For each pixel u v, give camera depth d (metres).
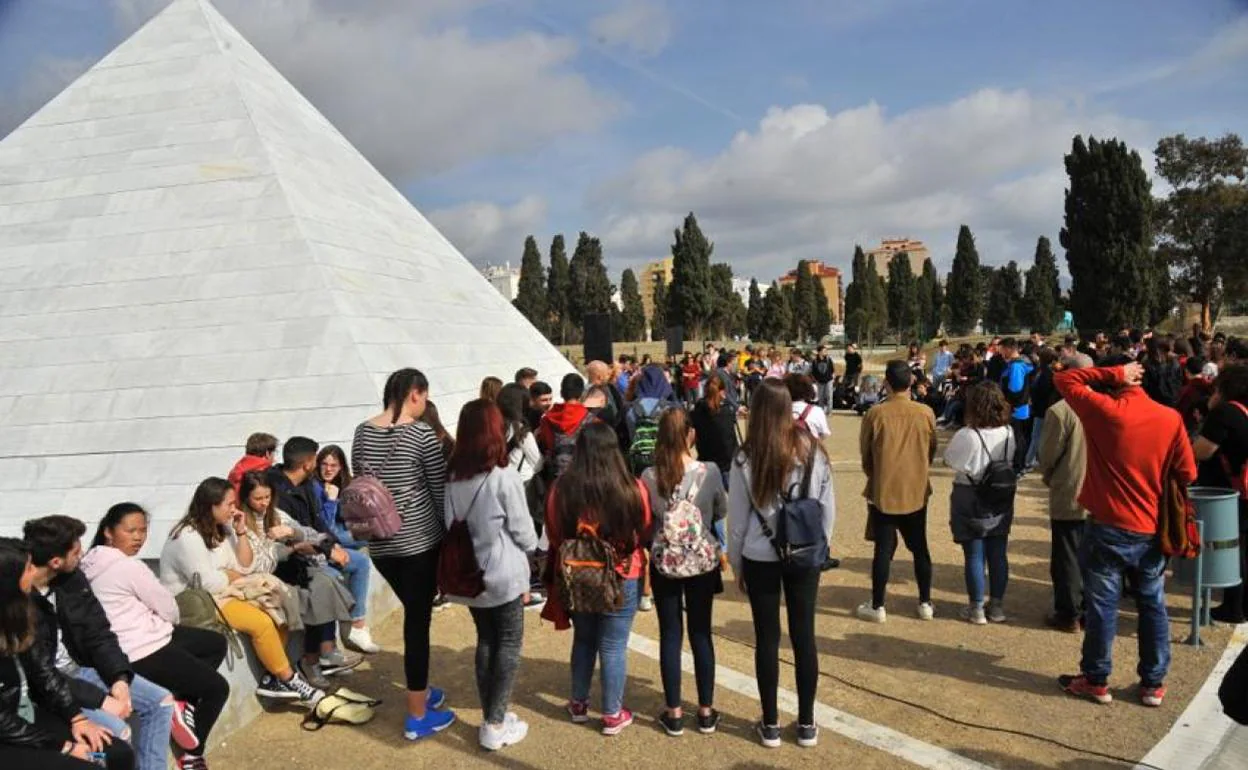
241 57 11.88
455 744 4.44
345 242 10.19
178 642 4.31
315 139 12.20
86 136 10.68
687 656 5.56
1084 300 39.12
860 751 4.19
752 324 78.56
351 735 4.59
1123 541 4.48
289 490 5.73
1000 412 5.79
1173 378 9.87
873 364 46.75
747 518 4.22
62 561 3.63
